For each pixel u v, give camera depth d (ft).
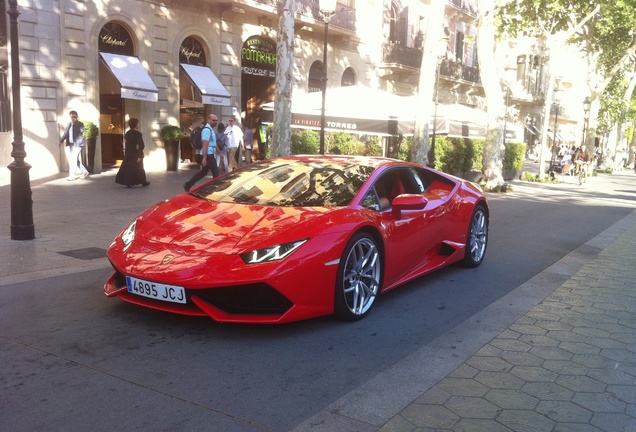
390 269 15.70
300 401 9.84
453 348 12.69
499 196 52.08
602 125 134.72
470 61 121.60
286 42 38.40
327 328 13.67
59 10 49.19
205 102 61.16
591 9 85.51
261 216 13.82
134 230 14.38
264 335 12.93
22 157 21.80
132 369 10.82
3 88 46.21
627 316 15.52
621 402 10.23
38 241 21.93
